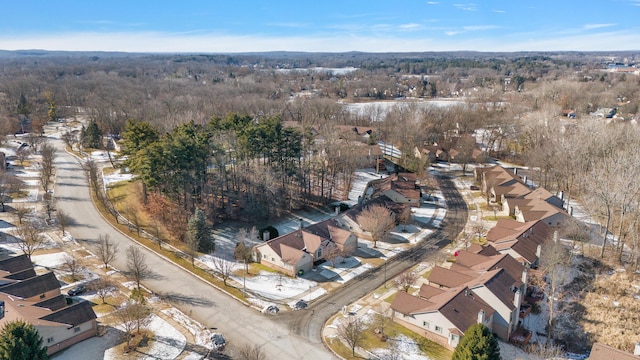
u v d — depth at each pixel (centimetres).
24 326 3797
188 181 7800
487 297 5106
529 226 7131
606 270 6562
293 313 5431
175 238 7438
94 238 7406
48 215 8050
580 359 4738
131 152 8375
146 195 8450
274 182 8469
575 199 9644
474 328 3994
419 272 6531
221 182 8494
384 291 5981
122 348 4653
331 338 4931
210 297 5756
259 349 4722
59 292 5481
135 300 5150
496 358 3888
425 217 8819
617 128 10375
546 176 10281
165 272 6372
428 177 10556
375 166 12212
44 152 10200
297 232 7062
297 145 9031
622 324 5331
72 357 4491
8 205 8481
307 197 9362
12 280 5431
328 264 6781
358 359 4581
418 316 5009
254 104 16475
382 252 7238
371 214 7631
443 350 4753
